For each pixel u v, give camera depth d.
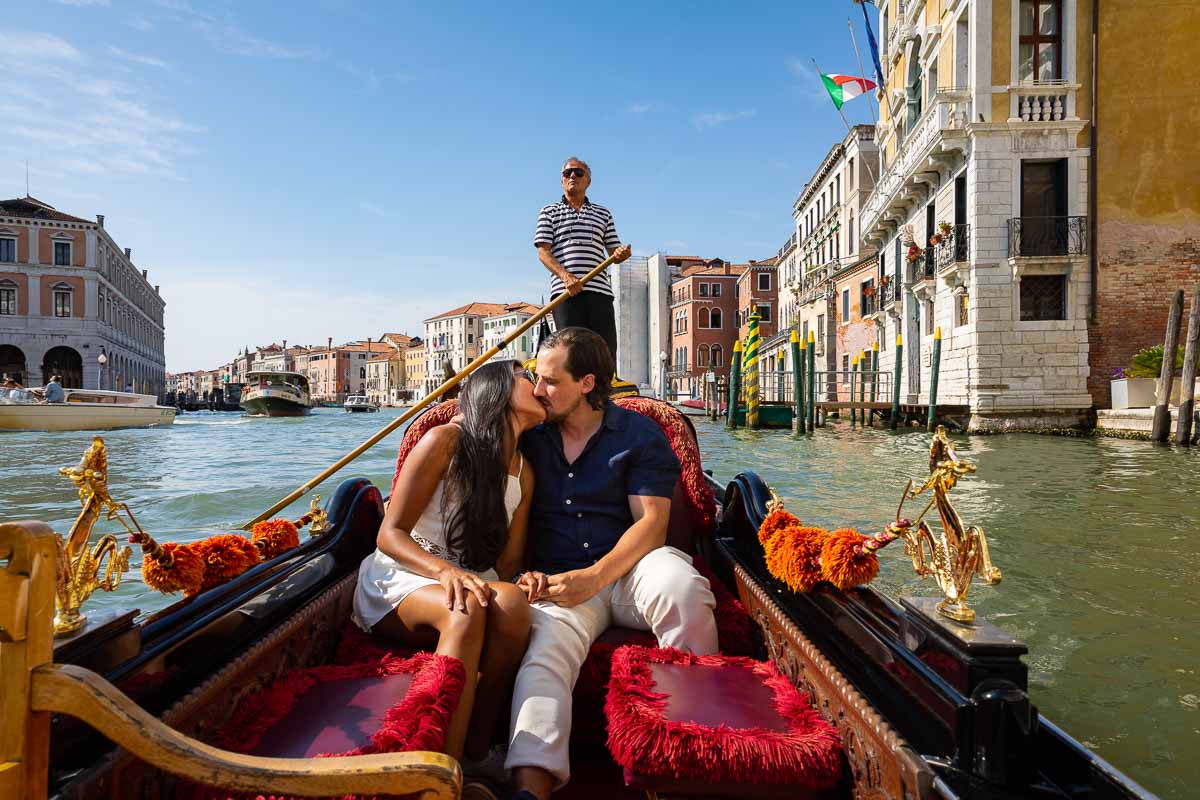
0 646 0.83
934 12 17.64
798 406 17.17
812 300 30.67
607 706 1.63
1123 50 14.65
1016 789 1.11
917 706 1.27
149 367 65.88
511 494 2.09
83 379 43.69
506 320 75.06
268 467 10.24
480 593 1.73
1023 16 15.12
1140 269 14.63
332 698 1.60
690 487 2.57
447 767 0.87
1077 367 14.74
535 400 2.08
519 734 1.59
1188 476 8.16
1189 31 14.55
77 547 1.24
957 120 15.40
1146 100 14.62
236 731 1.46
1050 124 14.70
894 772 1.21
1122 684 2.76
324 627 2.09
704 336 48.03
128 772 1.16
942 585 1.29
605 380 2.19
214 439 17.73
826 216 32.41
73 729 1.06
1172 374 11.54
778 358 35.72
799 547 1.77
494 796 1.55
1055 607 3.64
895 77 21.39
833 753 1.45
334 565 2.28
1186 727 2.42
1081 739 2.35
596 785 1.78
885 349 22.28
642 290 50.56
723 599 2.35
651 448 2.19
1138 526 5.54
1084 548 4.85
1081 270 14.69
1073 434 14.41
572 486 2.19
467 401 2.04
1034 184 15.09
